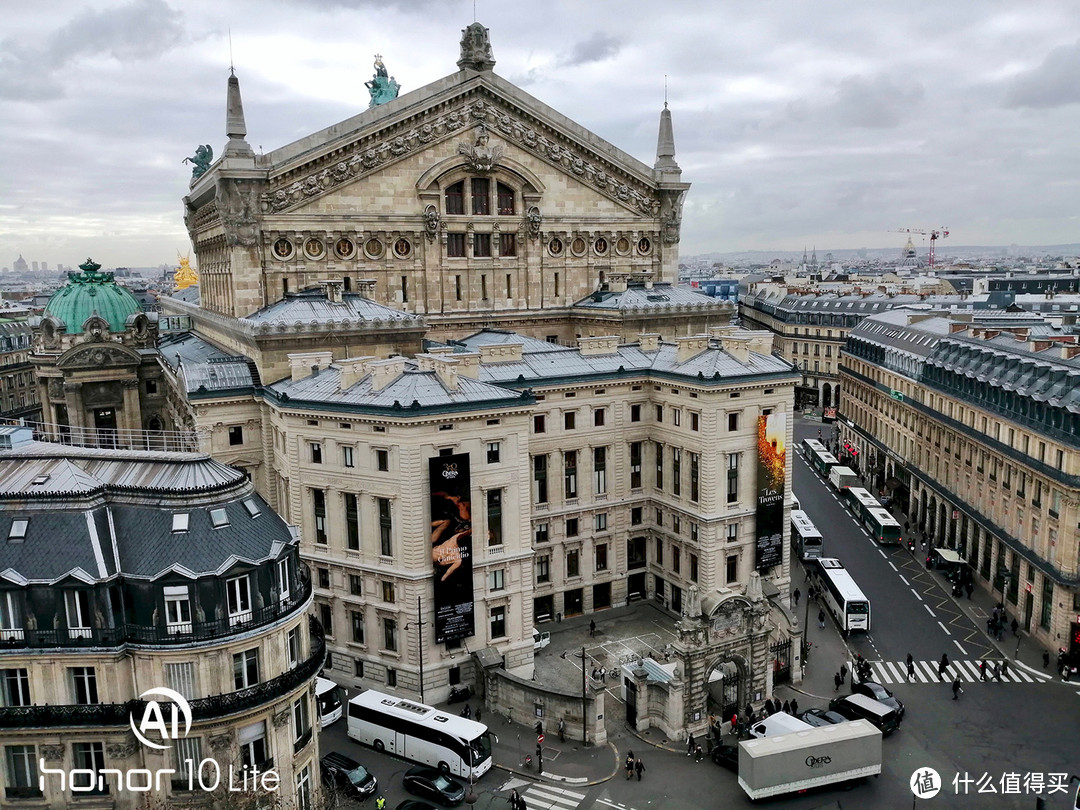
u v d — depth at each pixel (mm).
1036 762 69688
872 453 157250
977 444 108938
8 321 193500
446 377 78125
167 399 124062
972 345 120125
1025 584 95250
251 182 99438
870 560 117250
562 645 90062
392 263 109500
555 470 93125
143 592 49312
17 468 55625
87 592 48969
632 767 68125
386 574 77062
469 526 77188
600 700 72125
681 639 73062
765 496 92375
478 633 80312
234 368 92938
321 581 82000
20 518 50938
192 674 49844
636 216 125500
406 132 107250
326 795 59344
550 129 116312
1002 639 92750
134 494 52188
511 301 118062
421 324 98812
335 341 94562
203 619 49625
